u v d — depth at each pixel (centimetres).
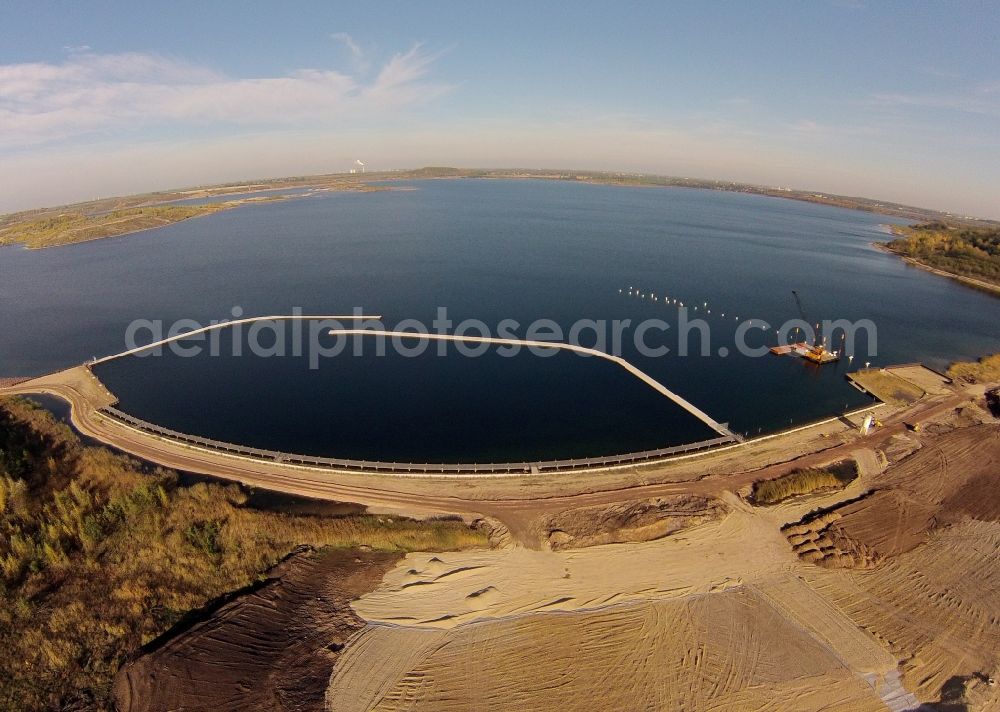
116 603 4247
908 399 8162
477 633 4188
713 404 8038
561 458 6556
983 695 3709
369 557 4928
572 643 4106
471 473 6188
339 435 7088
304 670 3853
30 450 6294
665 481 6038
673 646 4097
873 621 4362
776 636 4203
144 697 3578
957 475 6219
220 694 3634
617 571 4794
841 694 3762
